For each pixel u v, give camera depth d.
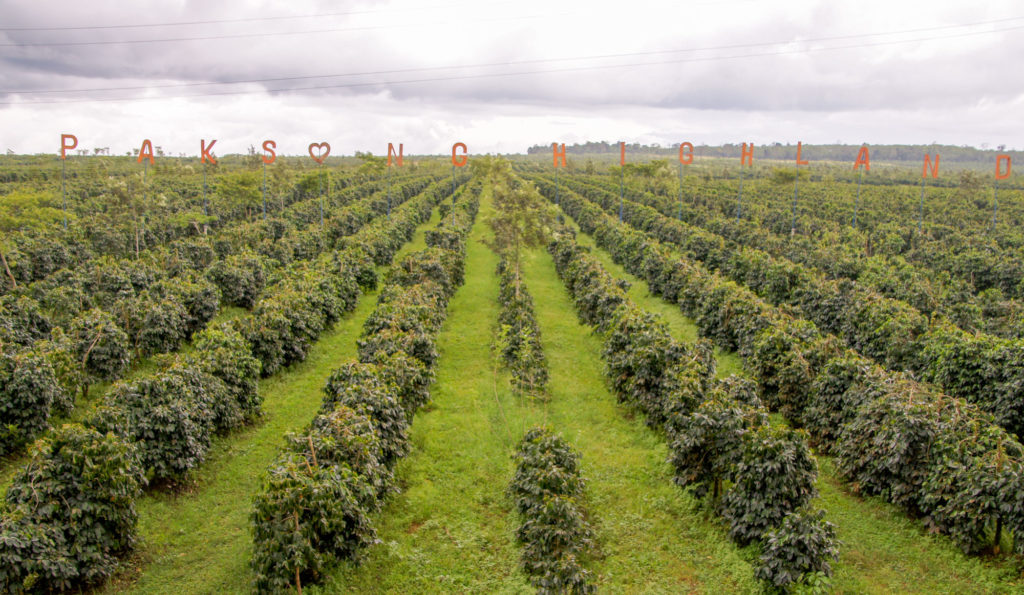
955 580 12.88
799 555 11.84
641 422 20.31
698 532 14.55
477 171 84.81
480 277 42.78
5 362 16.88
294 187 75.25
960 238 51.75
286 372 24.22
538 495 13.57
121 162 96.75
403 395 18.83
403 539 14.27
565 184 106.25
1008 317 27.89
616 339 22.22
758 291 36.56
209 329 21.64
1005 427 17.67
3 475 15.90
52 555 11.39
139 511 14.64
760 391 20.88
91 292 29.58
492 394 22.42
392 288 29.83
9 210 47.97
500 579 13.09
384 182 95.69
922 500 14.15
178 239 48.03
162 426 14.95
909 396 15.54
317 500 11.65
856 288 31.12
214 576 12.92
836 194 87.00
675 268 36.09
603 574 13.19
